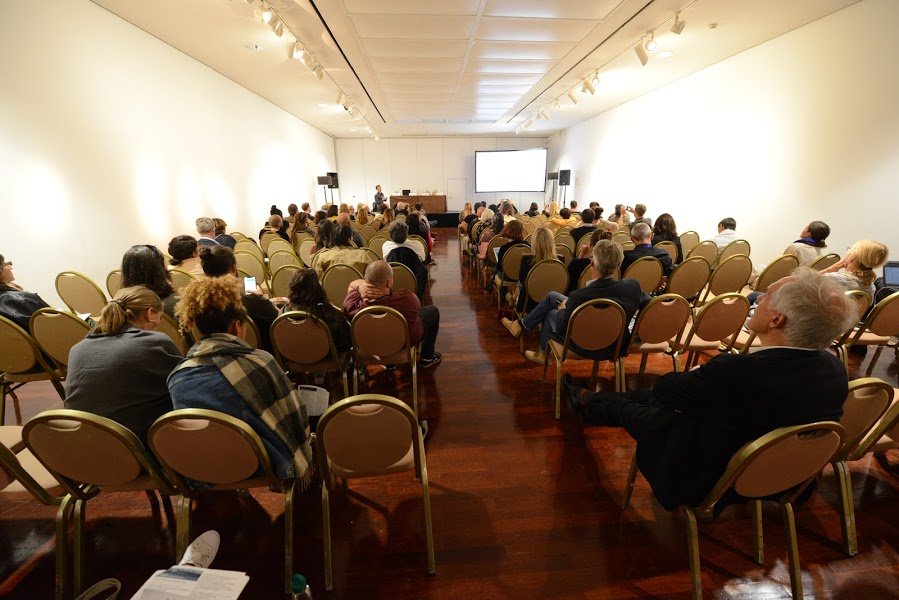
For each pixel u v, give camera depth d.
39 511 1.76
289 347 2.15
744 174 5.40
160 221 4.68
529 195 15.18
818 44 4.25
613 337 2.20
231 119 6.43
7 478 1.24
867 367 2.90
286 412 1.37
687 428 1.29
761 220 5.17
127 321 1.38
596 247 2.23
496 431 2.29
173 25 4.25
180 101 5.05
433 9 3.85
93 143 3.70
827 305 1.08
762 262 5.21
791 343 1.14
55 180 3.31
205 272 2.18
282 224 6.42
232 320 1.32
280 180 8.64
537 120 11.10
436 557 1.52
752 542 1.56
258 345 2.24
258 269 4.23
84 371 1.29
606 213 9.80
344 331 2.27
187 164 5.21
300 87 6.96
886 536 1.57
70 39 3.44
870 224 3.87
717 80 5.80
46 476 1.38
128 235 4.16
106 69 3.85
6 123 2.91
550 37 4.63
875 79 3.74
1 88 2.87
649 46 4.59
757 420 1.15
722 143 5.77
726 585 1.40
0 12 2.85
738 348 2.56
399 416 1.25
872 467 1.94
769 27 4.46
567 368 3.01
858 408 1.30
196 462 1.24
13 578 1.46
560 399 2.47
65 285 2.87
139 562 1.52
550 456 2.08
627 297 2.20
